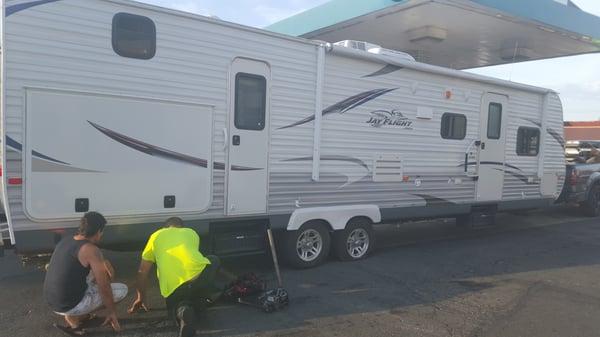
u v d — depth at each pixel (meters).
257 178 5.80
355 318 4.76
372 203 6.97
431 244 8.38
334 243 6.76
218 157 5.48
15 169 4.32
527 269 6.81
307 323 4.59
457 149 8.03
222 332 4.32
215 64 5.39
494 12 10.95
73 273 3.91
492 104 8.53
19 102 4.32
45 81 4.44
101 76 4.71
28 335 4.16
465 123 8.10
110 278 4.22
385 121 7.00
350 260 6.86
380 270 6.48
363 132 6.77
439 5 10.47
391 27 12.27
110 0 4.72
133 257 6.71
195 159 5.31
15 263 6.34
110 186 4.79
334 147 6.48
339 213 6.54
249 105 5.67
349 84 6.56
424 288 5.79
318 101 6.23
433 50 14.86
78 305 4.00
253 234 5.91
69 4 4.53
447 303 5.28
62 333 4.21
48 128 4.46
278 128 5.93
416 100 7.36
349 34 13.03
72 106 4.57
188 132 5.25
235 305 5.00
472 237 9.12
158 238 4.40
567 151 13.75
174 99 5.14
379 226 10.03
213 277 4.48
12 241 4.38
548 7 11.85
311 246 6.46
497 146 8.70
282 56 5.90
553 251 8.03
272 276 6.03
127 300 5.02
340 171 6.57
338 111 6.47
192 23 5.21
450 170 7.96
